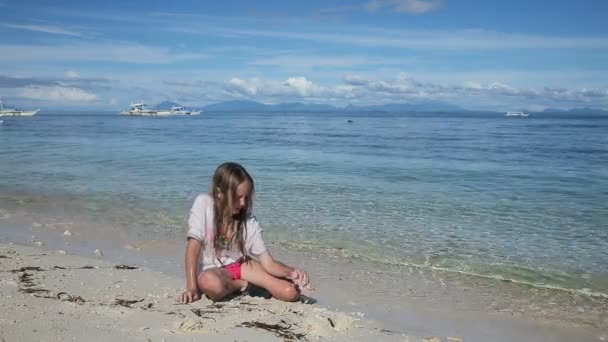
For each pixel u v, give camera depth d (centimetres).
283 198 1324
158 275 620
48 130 5912
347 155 2673
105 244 863
